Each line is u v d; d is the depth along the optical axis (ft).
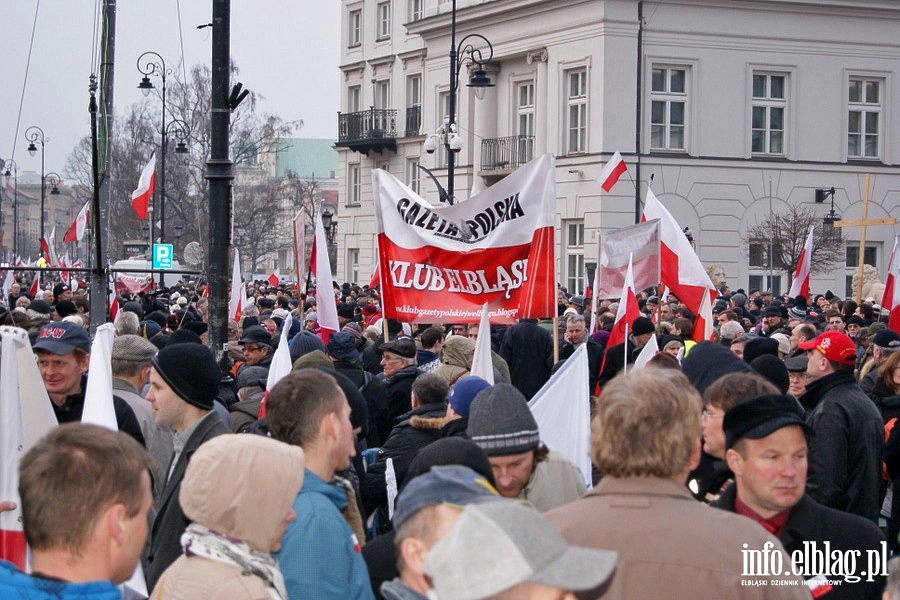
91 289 39.75
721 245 126.93
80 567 10.97
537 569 8.48
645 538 12.46
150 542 19.22
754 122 128.16
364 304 66.54
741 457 14.76
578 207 125.08
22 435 16.90
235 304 62.75
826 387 22.15
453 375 31.99
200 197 219.61
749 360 28.73
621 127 122.21
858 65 130.52
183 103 221.25
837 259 125.49
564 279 127.95
